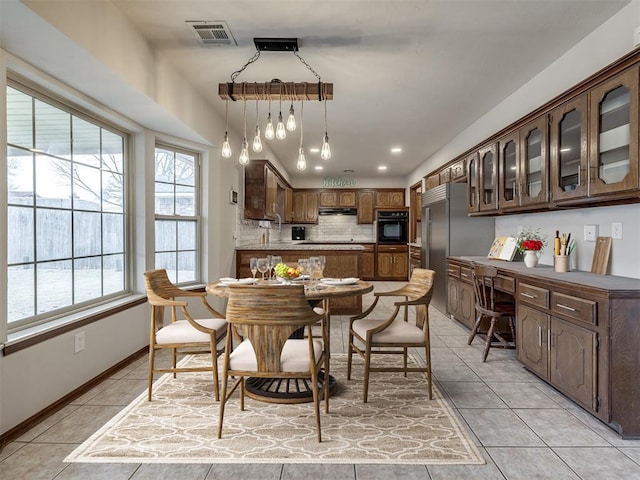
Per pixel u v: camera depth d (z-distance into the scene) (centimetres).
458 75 305
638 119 180
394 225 804
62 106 240
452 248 435
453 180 477
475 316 356
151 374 228
